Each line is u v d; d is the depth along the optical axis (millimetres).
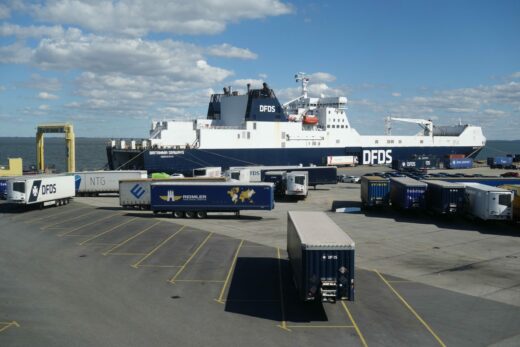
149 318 21781
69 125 89812
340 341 19469
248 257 33125
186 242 37875
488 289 26219
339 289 21422
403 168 113562
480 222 46656
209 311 22750
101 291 25641
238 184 49219
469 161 126500
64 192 60031
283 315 22312
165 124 92750
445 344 19219
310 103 122188
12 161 84062
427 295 25188
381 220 48938
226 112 103438
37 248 35875
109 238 39406
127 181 55094
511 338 19781
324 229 24984
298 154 105375
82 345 18859
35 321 21359
